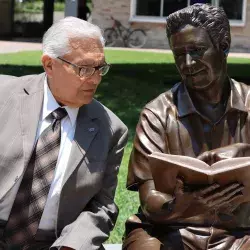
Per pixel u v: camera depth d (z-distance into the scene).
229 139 4.07
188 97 4.07
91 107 4.19
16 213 4.04
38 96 4.11
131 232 4.10
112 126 4.17
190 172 3.62
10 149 3.98
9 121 4.05
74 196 4.02
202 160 3.93
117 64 17.55
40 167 4.02
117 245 5.31
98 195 4.14
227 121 4.07
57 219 4.02
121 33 25.61
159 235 3.99
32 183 4.02
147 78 15.41
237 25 25.08
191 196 3.69
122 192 7.46
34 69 16.08
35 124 4.04
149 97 13.34
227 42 4.03
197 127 4.06
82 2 27.83
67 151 4.06
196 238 3.90
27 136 4.01
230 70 17.12
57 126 4.09
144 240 3.95
